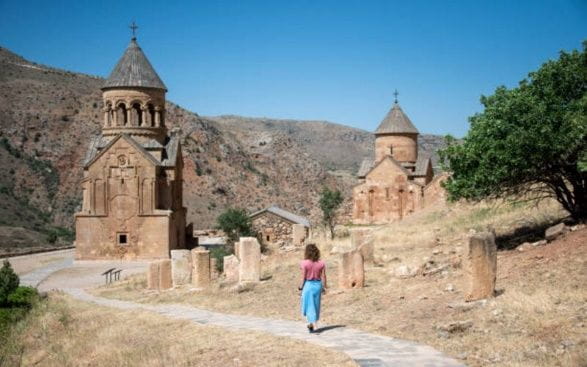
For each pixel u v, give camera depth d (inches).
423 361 448.1
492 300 564.4
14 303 1130.0
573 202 901.8
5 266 1191.6
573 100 781.3
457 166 831.7
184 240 2274.9
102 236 2031.3
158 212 2030.0
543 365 407.5
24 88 5807.1
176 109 6013.8
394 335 539.2
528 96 768.9
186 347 587.5
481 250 581.0
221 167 5669.3
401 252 1052.5
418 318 576.7
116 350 643.5
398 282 764.0
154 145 2103.8
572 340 442.6
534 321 491.5
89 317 898.7
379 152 2444.6
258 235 1911.9
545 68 802.8
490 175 770.8
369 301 689.6
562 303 522.6
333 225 2225.6
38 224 4404.5
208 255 1026.1
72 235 4114.2
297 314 709.3
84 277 1712.6
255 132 6791.3
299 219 2084.2
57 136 5408.5
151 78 2146.9
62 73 6530.5
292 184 6117.1
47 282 1614.2
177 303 916.6
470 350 466.3
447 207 1638.8
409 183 2290.8
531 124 748.6
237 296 878.4
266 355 510.3
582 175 789.9
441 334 514.6
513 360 426.3
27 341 857.5
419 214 1729.8
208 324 690.8
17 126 5339.6
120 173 2033.7
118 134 2038.6
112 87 2113.7
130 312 864.9
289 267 1047.0
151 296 1073.5
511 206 1194.6
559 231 751.7
